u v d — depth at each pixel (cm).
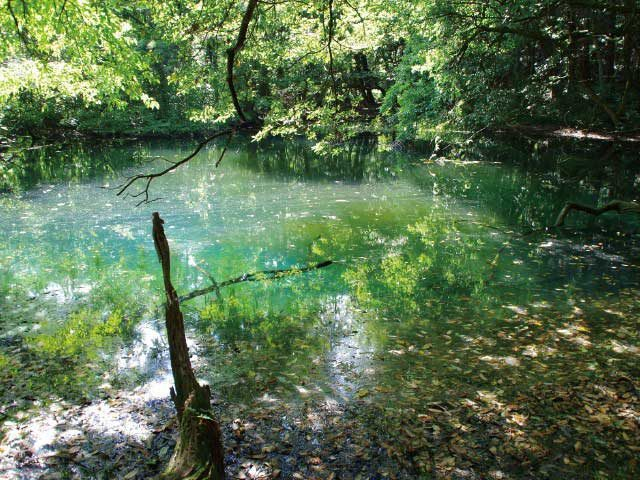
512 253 940
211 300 733
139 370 530
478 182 1688
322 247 998
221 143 2953
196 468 284
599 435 419
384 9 1578
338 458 395
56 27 1113
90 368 534
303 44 1113
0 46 1259
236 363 546
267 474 377
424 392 486
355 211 1309
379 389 492
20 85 1546
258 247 999
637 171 1672
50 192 1562
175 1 1129
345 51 1166
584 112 2088
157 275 835
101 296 742
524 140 2470
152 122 3100
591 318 650
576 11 1562
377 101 3359
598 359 544
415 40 2028
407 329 630
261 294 755
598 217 1197
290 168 2058
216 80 1190
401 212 1295
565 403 463
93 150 2583
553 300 713
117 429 431
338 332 623
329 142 979
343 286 786
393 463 389
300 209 1335
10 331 619
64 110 2805
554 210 1275
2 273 839
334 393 486
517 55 1898
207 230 1127
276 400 475
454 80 1938
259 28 962
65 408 461
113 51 1319
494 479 372
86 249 983
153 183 1723
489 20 1619
